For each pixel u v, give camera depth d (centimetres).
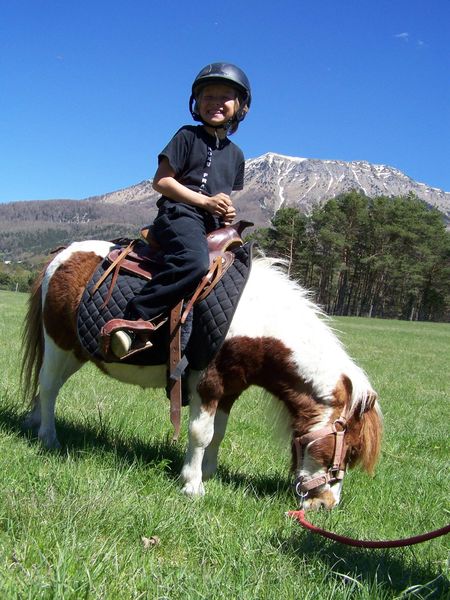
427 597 305
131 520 341
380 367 1694
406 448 723
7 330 1509
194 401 436
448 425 910
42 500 341
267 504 421
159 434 579
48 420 492
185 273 418
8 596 241
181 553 327
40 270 523
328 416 421
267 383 441
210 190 451
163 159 445
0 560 274
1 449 437
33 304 521
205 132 457
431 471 609
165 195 443
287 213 6644
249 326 426
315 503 416
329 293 7444
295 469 432
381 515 448
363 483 525
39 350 524
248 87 455
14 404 593
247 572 298
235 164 471
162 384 468
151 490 409
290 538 361
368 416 429
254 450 593
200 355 427
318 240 7050
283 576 303
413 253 7425
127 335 419
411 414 962
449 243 7675
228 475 496
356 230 7294
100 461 447
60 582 252
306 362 424
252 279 441
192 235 425
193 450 432
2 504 331
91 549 292
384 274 7325
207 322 422
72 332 485
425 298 7888
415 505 481
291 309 437
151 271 452
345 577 308
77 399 697
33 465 410
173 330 425
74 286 475
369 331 3659
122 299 445
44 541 297
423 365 1903
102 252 484
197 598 266
